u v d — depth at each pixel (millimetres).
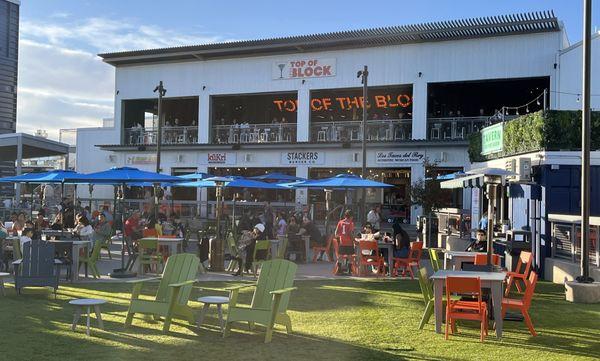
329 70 32125
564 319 8898
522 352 6867
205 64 35219
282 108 35188
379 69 30969
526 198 15398
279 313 7465
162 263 14609
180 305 7957
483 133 20172
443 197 22234
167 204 25891
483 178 10672
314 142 31516
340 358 6348
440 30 28781
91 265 12727
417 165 29438
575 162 14039
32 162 46750
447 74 29547
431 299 8297
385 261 14242
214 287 11523
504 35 28328
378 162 30266
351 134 31125
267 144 32750
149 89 36750
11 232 16328
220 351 6602
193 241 22453
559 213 14039
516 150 16344
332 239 17047
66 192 35188
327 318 8625
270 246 15211
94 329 7652
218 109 36812
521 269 12195
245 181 21234
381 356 6527
